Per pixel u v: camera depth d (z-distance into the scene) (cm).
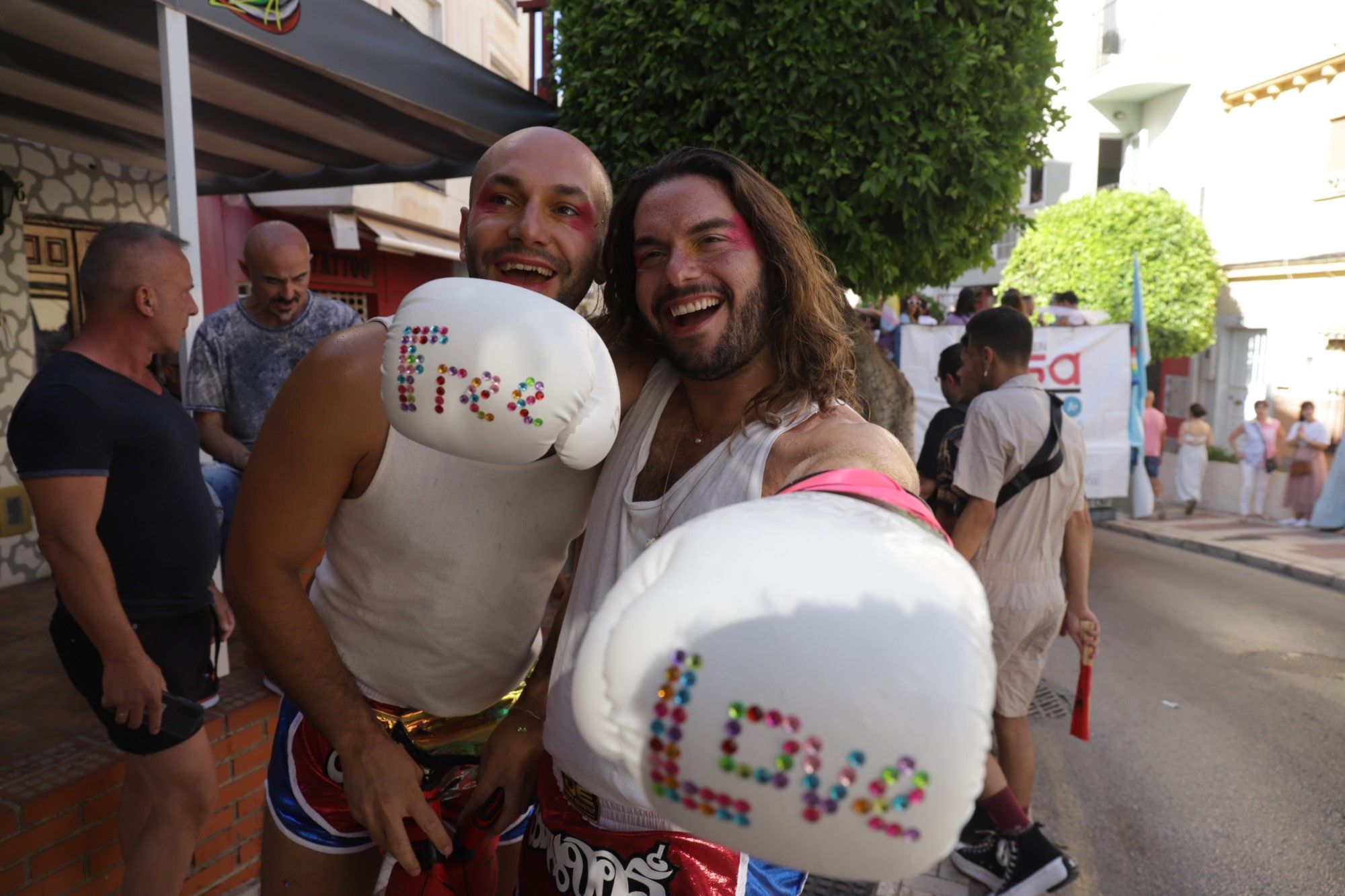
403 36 345
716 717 58
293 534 118
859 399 139
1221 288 1448
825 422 108
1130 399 800
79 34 321
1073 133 1817
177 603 204
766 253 115
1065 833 321
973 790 58
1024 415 264
